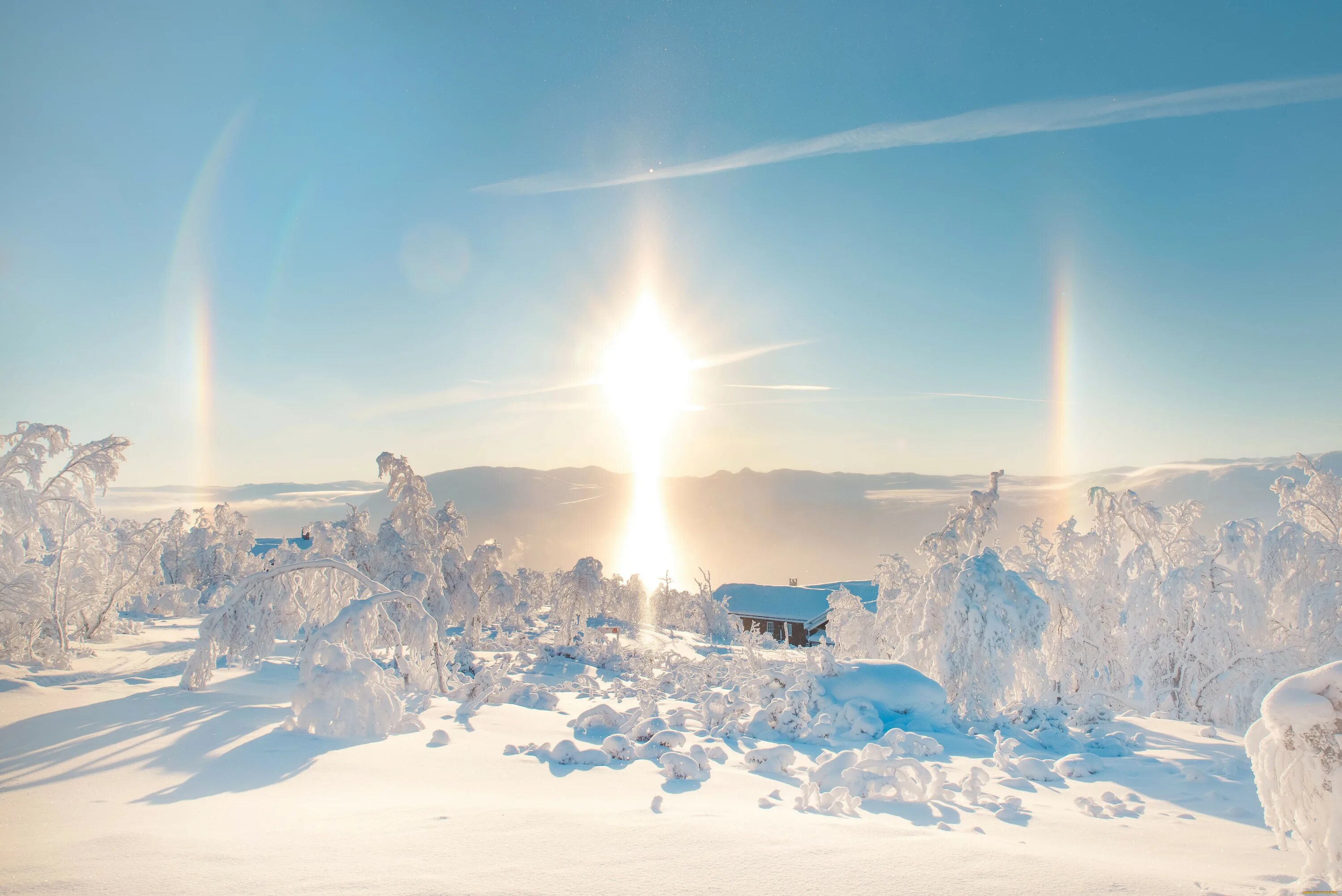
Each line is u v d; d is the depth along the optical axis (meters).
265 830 5.43
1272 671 22.58
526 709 15.70
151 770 8.46
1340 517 24.50
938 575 22.47
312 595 21.55
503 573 47.81
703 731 13.80
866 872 4.42
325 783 7.92
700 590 78.38
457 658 30.34
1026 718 15.89
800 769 9.88
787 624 77.00
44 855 4.65
